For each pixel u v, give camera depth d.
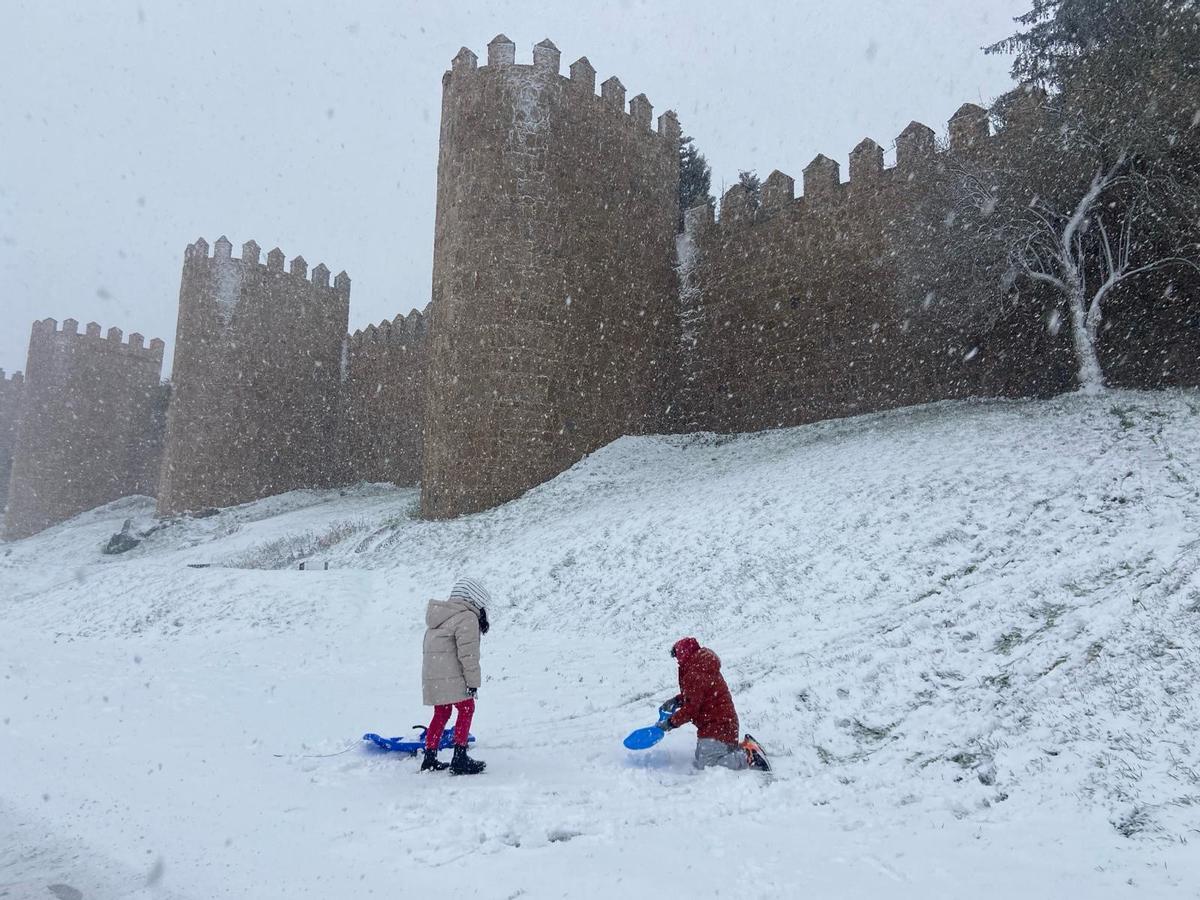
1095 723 6.22
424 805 5.56
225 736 7.89
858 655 9.26
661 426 31.67
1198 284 20.64
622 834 5.00
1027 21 24.16
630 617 14.23
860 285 27.78
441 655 6.70
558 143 29.31
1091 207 22.28
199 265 44.59
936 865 4.42
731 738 6.68
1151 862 4.29
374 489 41.94
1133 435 15.52
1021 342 23.88
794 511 16.23
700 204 33.22
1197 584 8.16
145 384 58.31
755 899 3.98
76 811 5.36
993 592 10.24
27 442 54.84
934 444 18.30
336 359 47.75
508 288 28.00
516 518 24.14
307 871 4.34
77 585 24.08
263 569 23.17
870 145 28.08
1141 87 20.58
